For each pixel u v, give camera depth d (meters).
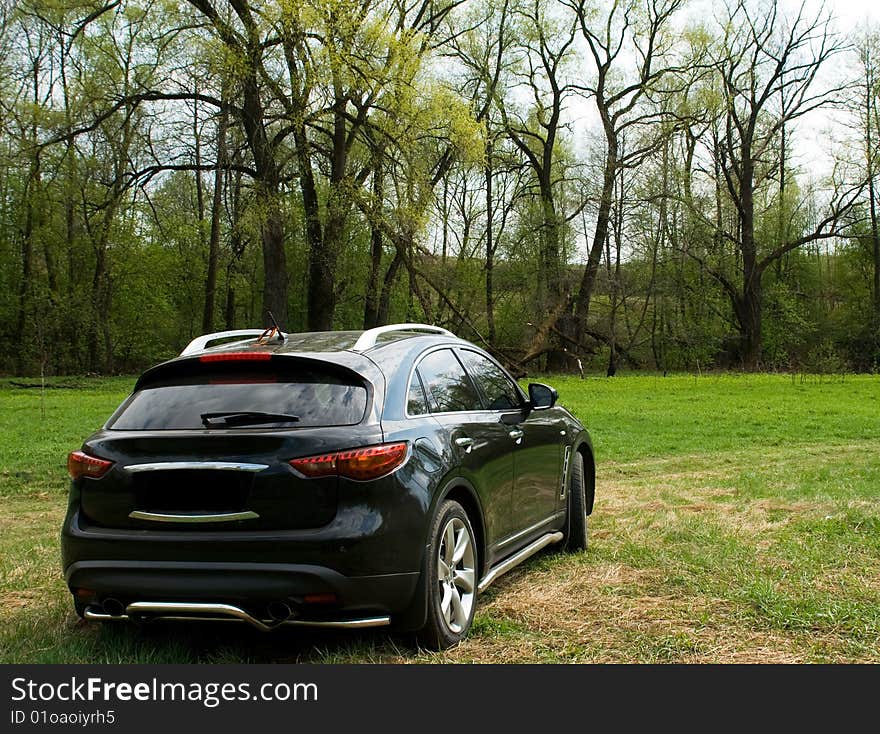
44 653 4.39
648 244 50.28
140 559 4.05
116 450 4.22
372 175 35.94
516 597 5.27
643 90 49.72
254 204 32.94
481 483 4.84
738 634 4.47
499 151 52.03
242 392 4.30
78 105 36.62
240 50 30.23
